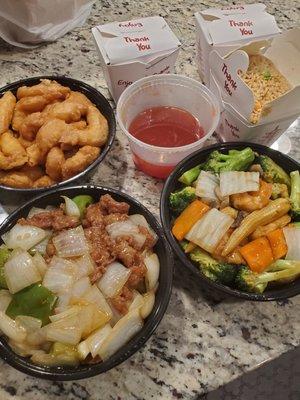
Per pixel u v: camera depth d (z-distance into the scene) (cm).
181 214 34
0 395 30
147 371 31
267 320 34
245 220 34
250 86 38
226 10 42
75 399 30
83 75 47
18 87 41
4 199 38
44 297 30
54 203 35
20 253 31
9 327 29
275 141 42
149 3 54
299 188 36
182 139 40
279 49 38
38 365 28
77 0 48
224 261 33
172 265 31
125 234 32
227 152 37
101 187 35
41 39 48
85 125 39
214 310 34
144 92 39
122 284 31
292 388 44
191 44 51
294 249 33
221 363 32
